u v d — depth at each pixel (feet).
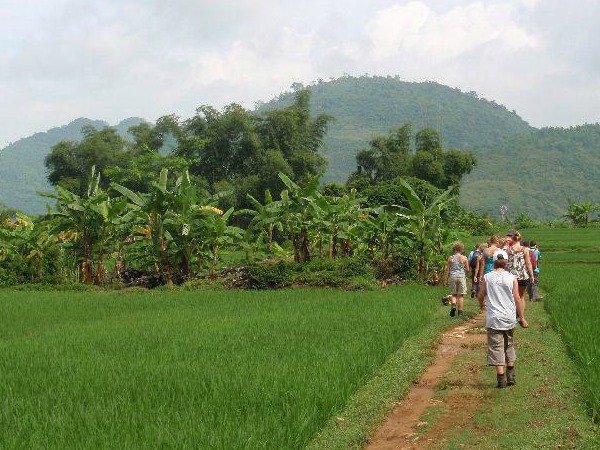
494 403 28.30
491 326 30.81
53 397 27.78
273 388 27.84
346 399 27.58
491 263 52.65
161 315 54.19
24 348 39.60
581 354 31.68
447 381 32.22
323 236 94.22
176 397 27.25
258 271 77.46
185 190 83.71
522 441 23.41
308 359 33.50
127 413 24.86
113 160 261.24
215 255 87.56
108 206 87.45
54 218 92.02
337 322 46.44
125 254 93.86
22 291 82.53
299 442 22.63
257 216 87.35
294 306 56.85
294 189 86.17
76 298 69.92
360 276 76.64
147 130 280.92
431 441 24.56
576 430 23.76
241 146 247.91
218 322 48.08
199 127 248.32
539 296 59.88
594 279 71.10
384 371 32.96
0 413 25.46
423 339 41.37
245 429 22.86
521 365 34.35
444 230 83.97
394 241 85.05
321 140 274.98
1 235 88.99
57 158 263.08
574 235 193.26
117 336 43.14
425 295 64.64
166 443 21.57
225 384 28.68
